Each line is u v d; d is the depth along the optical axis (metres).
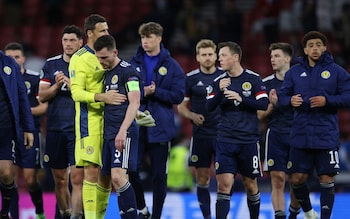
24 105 36.38
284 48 39.66
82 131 33.44
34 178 40.72
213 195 46.59
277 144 39.44
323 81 36.09
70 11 81.88
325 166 36.03
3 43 78.50
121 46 77.19
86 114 33.53
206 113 40.62
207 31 70.25
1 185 36.12
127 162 32.62
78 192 36.62
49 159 38.50
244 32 74.50
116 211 45.12
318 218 42.72
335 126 36.19
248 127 36.16
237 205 46.00
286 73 37.22
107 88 33.09
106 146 33.03
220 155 36.19
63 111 38.09
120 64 33.06
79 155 33.47
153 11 72.56
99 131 33.44
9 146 35.69
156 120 38.16
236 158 36.47
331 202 36.34
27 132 36.59
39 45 78.75
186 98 41.09
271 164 39.47
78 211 36.47
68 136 38.00
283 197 39.53
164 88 38.69
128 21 79.81
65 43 37.94
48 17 80.56
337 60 66.94
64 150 38.34
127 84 32.56
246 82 36.16
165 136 38.19
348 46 70.31
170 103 38.53
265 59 70.38
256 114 36.56
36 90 41.38
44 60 76.06
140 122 36.06
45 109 40.72
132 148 32.91
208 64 40.50
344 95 35.66
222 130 36.31
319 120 35.97
